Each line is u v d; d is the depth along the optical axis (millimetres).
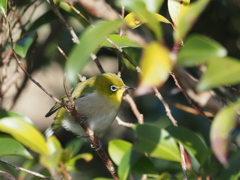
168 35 10797
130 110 13328
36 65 13414
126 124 8898
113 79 10664
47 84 16531
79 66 3877
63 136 13648
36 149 5199
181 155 6223
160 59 3748
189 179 6840
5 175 6234
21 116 7227
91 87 10703
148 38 5004
